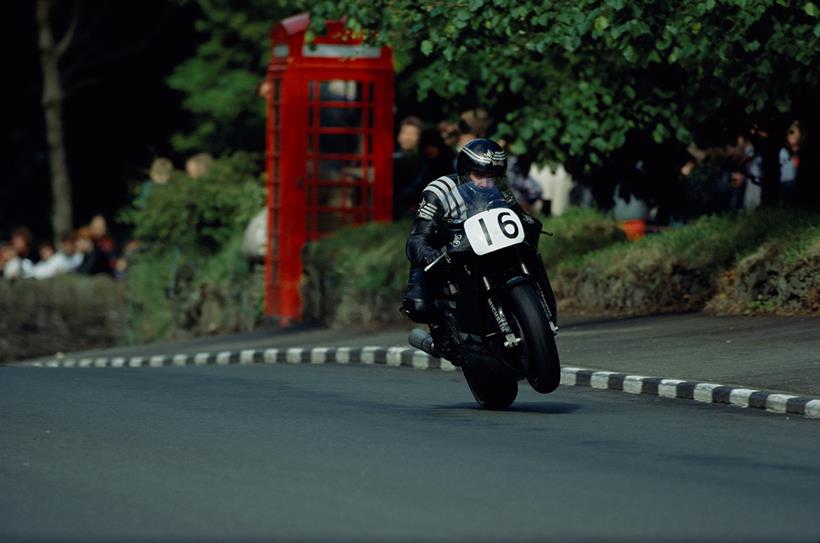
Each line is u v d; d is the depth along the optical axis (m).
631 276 67.62
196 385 51.88
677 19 59.34
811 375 47.19
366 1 65.62
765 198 70.56
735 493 30.09
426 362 59.56
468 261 41.72
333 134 84.88
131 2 158.00
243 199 96.56
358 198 85.19
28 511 28.22
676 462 34.03
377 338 69.31
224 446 35.75
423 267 42.38
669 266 66.12
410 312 43.38
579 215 77.12
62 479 31.38
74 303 103.31
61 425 39.62
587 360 53.72
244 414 42.25
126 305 102.00
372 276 77.62
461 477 31.41
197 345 80.50
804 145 68.06
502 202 41.97
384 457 34.06
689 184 74.81
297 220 85.12
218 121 108.44
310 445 35.91
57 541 25.67
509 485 30.50
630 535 25.89
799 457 35.22
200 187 96.75
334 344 68.38
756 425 40.75
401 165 85.38
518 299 40.72
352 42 84.38
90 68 159.88
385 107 84.75
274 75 86.00
